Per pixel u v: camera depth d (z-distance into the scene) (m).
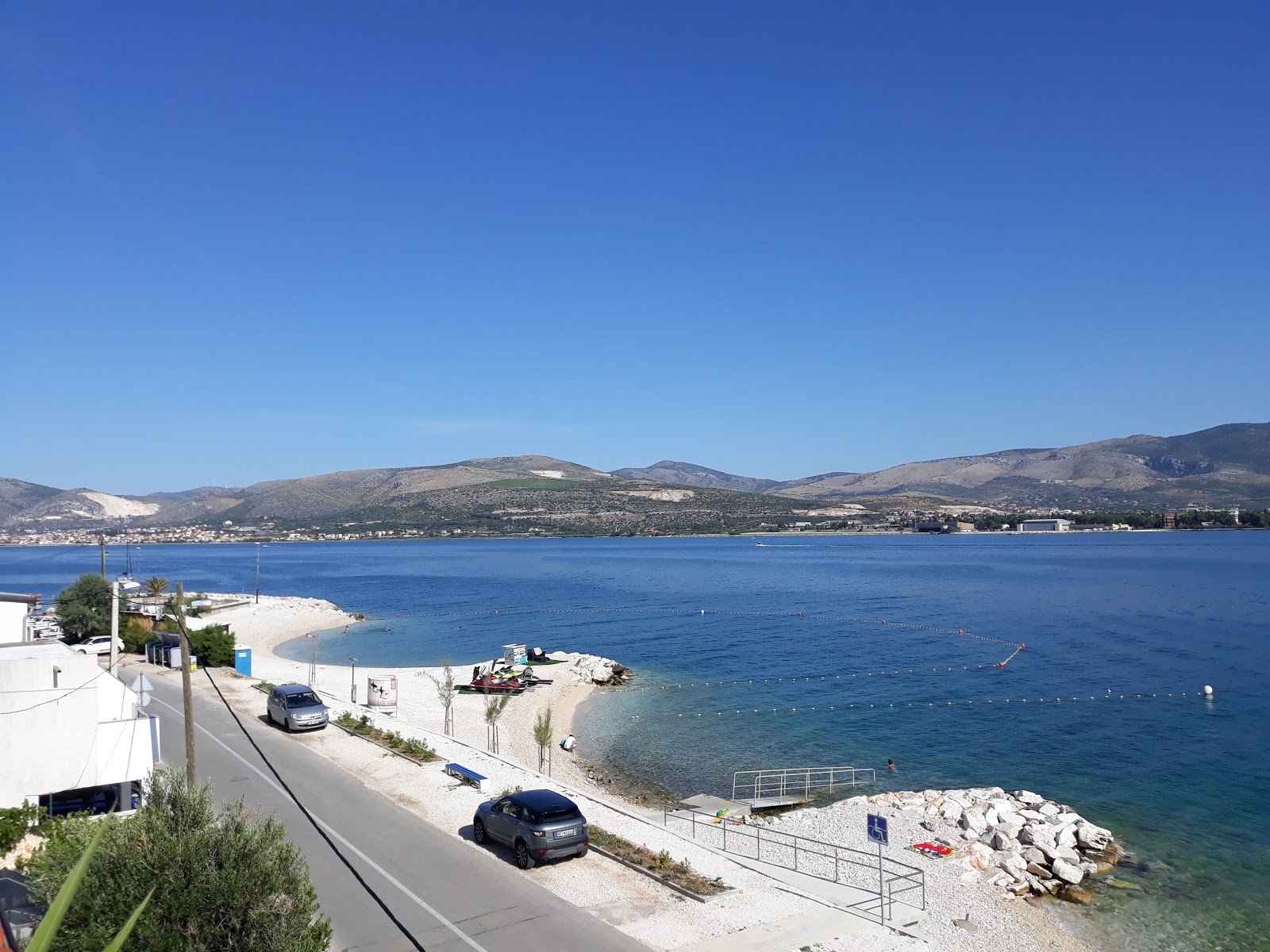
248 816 16.58
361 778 30.94
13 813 20.73
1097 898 26.86
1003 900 25.64
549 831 22.36
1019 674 64.62
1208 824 33.47
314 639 91.12
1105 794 37.16
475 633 95.25
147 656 61.69
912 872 26.94
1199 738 46.03
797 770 41.00
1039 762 42.16
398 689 59.22
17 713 22.73
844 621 100.31
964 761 42.47
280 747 35.47
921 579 160.12
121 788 25.58
